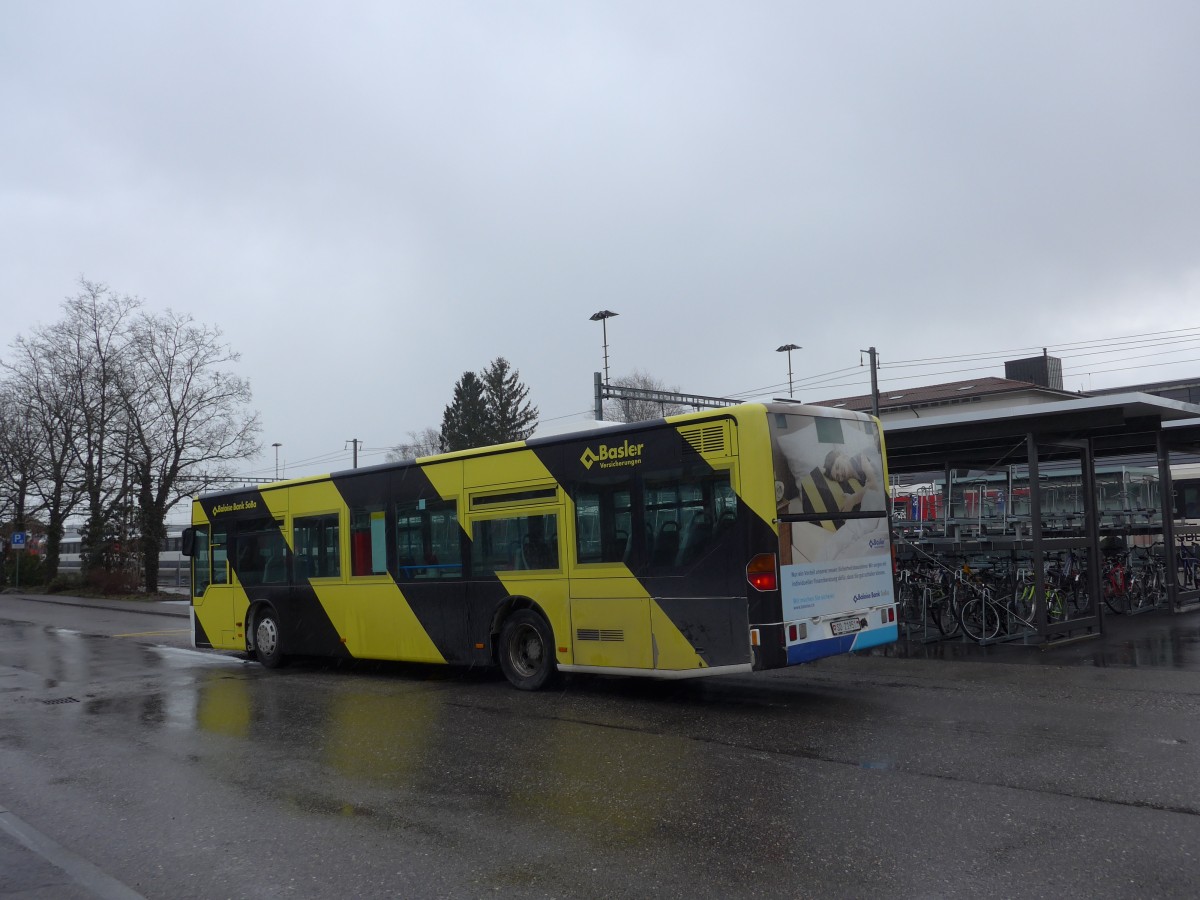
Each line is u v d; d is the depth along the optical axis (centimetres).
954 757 693
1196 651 1163
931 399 5166
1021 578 1375
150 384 3725
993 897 434
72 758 810
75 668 1485
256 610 1434
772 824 552
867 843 513
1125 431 1463
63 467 4309
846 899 438
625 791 636
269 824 592
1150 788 600
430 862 511
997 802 579
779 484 883
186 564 5625
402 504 1209
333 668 1384
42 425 4256
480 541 1110
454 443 7356
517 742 805
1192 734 742
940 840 514
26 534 4622
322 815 606
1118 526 1659
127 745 857
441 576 1153
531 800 622
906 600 1438
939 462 1647
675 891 456
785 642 867
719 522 891
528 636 1080
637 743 784
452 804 620
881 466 1012
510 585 1075
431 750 784
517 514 1072
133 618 2636
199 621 1522
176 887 492
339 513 1296
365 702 1053
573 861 504
